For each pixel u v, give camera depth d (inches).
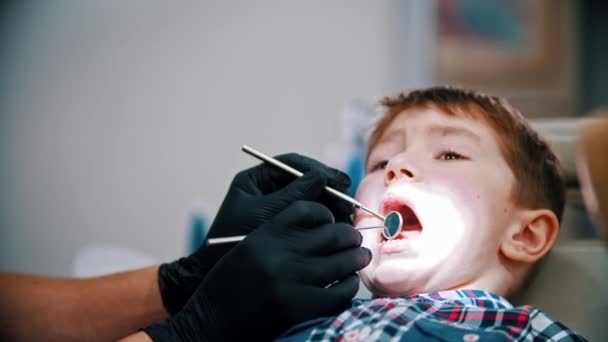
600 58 104.7
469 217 40.2
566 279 47.3
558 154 53.2
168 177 93.0
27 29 93.1
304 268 36.9
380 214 41.3
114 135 93.4
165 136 93.1
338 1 94.7
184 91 93.3
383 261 40.1
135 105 93.4
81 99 93.5
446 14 98.5
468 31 99.3
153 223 92.7
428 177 40.8
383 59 95.9
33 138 93.7
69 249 92.9
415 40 96.3
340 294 37.6
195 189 92.8
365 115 89.9
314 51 94.5
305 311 36.4
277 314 36.1
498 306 38.6
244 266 36.9
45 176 93.6
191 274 45.9
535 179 45.4
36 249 93.3
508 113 46.5
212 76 93.6
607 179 48.5
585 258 48.1
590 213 51.3
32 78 93.7
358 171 85.0
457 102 45.5
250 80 93.7
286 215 38.0
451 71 99.1
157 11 93.0
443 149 42.6
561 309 46.4
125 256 91.8
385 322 34.9
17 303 49.3
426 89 49.0
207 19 93.4
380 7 95.8
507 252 42.1
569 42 101.7
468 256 40.2
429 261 39.4
